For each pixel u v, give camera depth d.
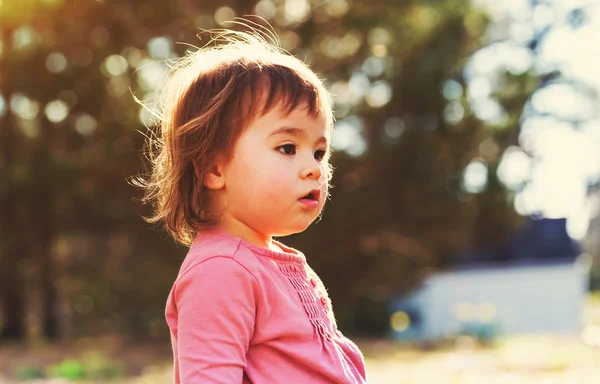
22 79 14.34
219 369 1.77
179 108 2.05
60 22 13.65
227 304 1.82
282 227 1.96
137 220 16.45
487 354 10.53
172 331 1.95
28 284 19.88
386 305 21.28
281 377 1.87
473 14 17.48
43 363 10.72
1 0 13.48
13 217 16.52
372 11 15.58
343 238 16.56
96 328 22.20
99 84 14.71
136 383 8.12
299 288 1.99
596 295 40.44
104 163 15.55
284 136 1.93
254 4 14.12
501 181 17.81
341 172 16.11
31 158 15.80
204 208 2.00
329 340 1.99
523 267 25.14
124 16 13.61
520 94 18.47
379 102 16.75
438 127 16.56
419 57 16.31
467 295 24.62
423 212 16.72
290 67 2.02
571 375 7.58
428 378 7.61
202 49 2.38
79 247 19.88
